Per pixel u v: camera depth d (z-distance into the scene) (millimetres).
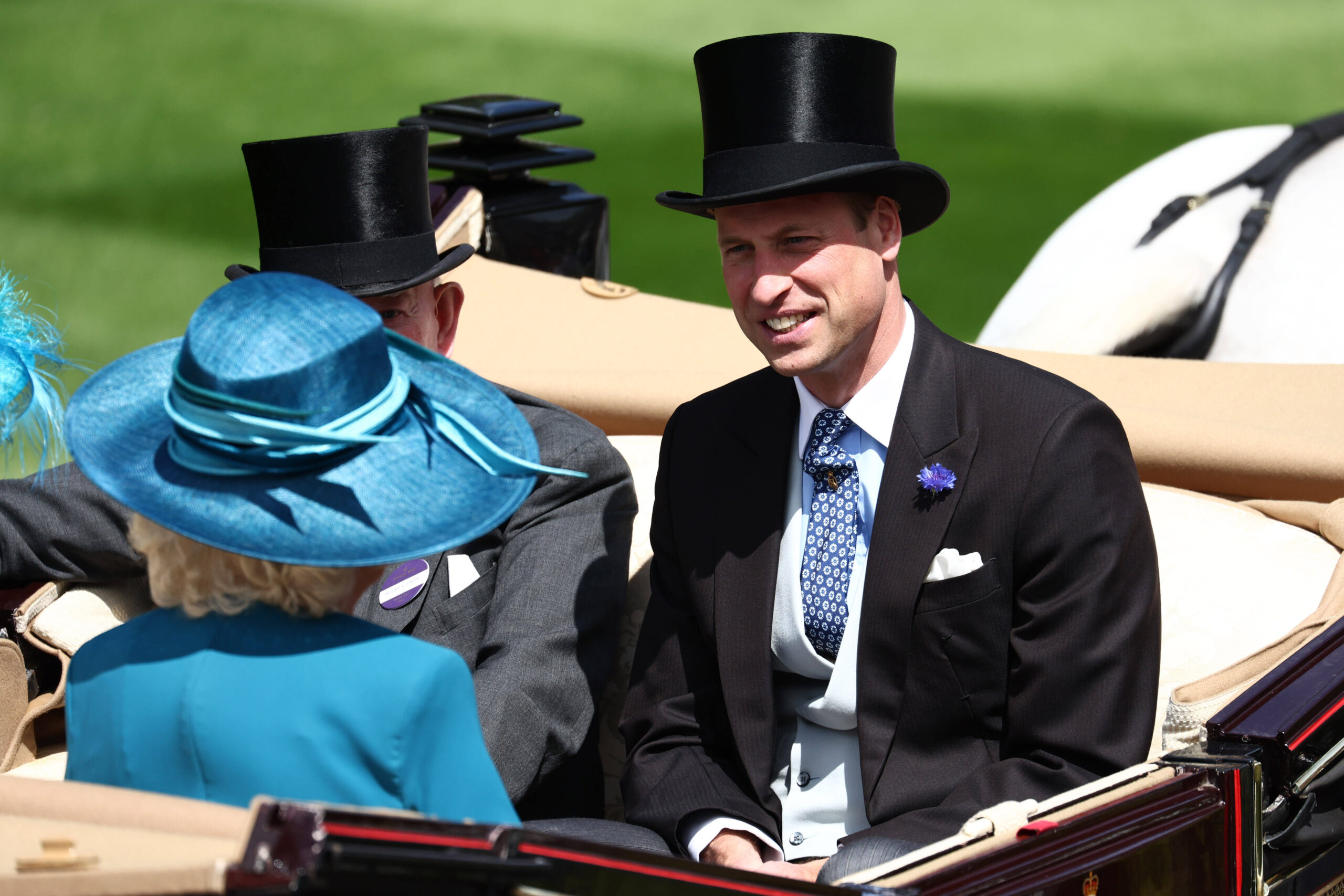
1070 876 6801
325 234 10125
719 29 71625
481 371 13820
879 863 7828
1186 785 7547
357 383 6480
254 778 6184
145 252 42531
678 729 9508
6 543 10820
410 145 10312
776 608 9234
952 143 54312
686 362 13508
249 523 6277
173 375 6488
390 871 5246
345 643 6430
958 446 8789
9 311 10117
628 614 11070
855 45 8664
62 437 6766
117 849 5582
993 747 8891
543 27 71875
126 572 10953
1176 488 11031
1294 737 7824
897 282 9148
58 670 10953
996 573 8680
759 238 8609
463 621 10164
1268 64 65250
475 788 6453
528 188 18500
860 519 9109
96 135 56125
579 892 5789
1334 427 11039
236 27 70875
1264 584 9664
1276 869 7898
